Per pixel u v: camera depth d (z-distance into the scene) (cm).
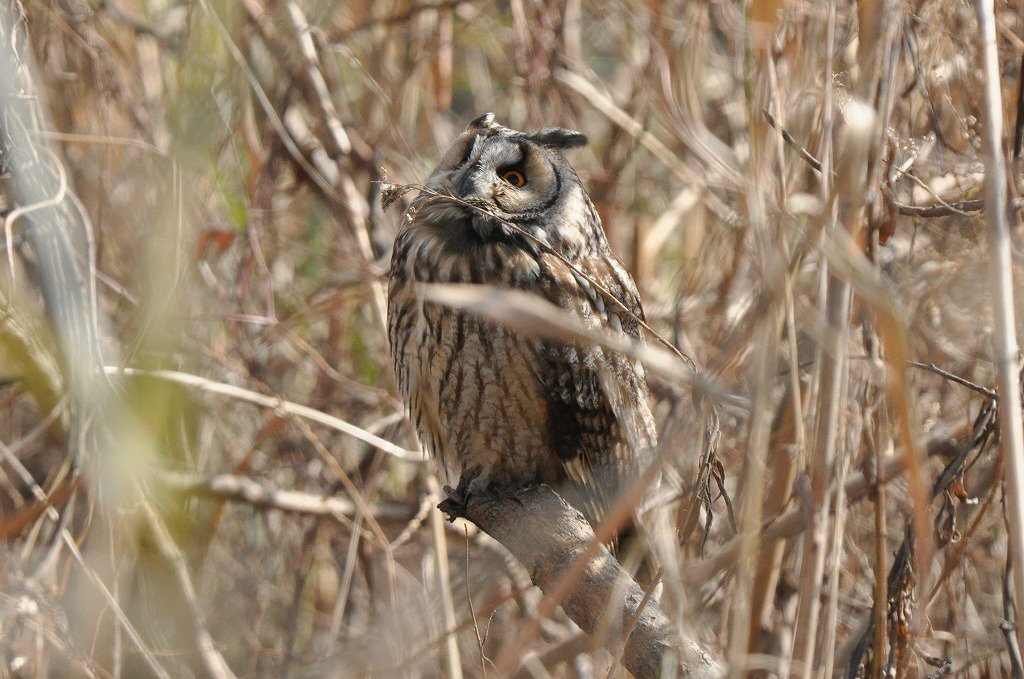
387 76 977
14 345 712
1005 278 421
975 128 577
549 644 827
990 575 691
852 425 536
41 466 832
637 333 704
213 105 504
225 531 888
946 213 540
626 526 621
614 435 666
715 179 784
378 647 730
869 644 556
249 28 880
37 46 796
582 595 490
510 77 1038
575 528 551
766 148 466
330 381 902
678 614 416
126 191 730
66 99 809
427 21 1006
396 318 679
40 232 633
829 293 461
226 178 795
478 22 1041
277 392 863
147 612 694
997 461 551
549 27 970
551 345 632
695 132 488
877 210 497
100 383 609
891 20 455
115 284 699
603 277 683
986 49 441
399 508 870
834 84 501
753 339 401
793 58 504
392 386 913
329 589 880
